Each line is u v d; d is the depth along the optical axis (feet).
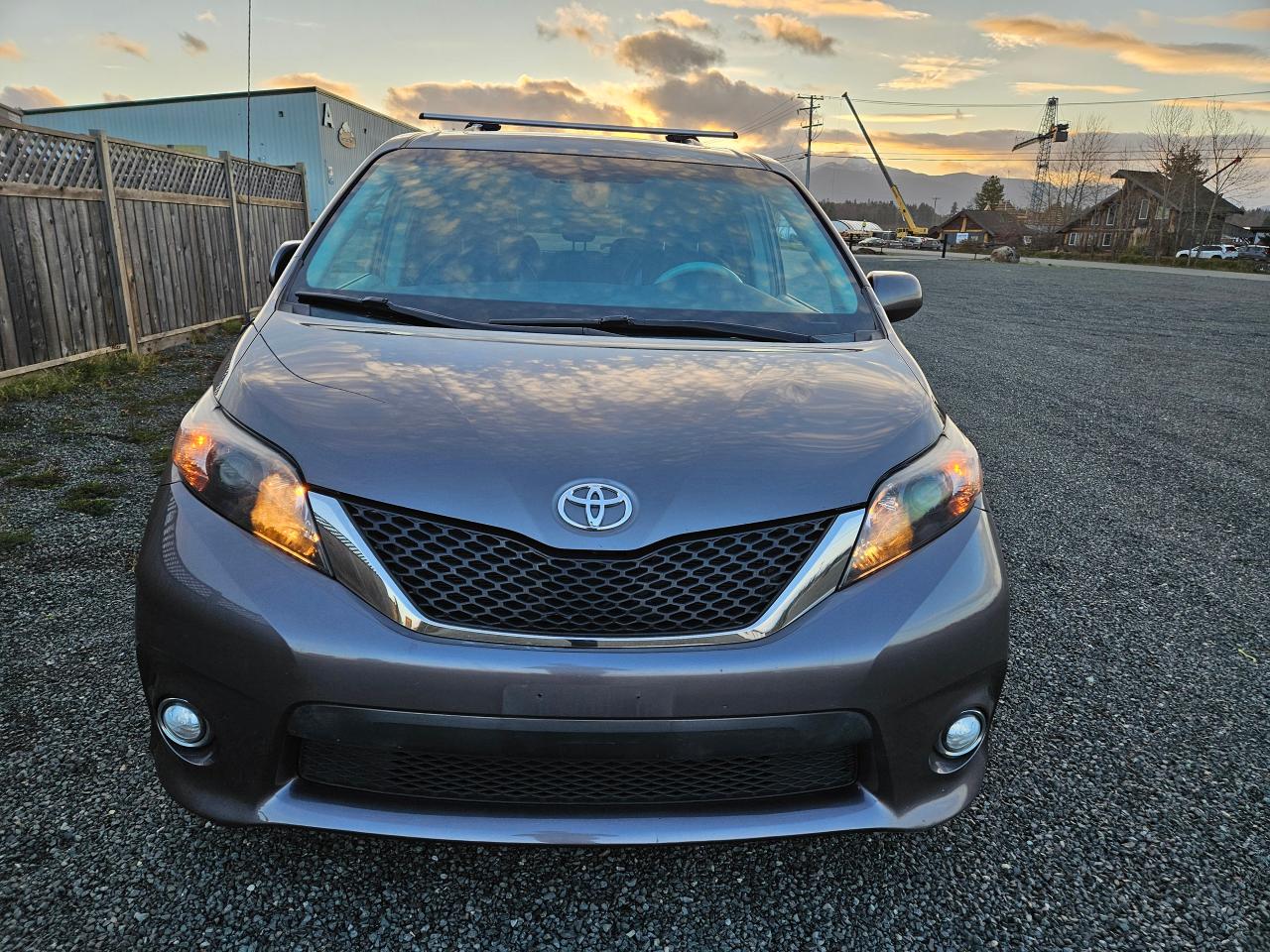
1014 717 8.61
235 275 33.01
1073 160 278.67
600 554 5.16
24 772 6.99
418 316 7.32
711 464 5.50
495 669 4.98
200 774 5.51
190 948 5.41
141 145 26.30
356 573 5.16
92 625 9.57
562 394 6.03
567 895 6.04
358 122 80.64
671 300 7.95
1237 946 5.84
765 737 5.23
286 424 5.62
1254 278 109.70
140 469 15.48
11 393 19.83
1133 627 10.76
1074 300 61.36
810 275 8.67
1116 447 19.89
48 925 5.51
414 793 5.45
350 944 5.52
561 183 9.15
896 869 6.43
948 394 25.49
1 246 20.44
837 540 5.47
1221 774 7.76
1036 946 5.78
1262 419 23.31
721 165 9.96
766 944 5.71
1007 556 13.01
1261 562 13.09
